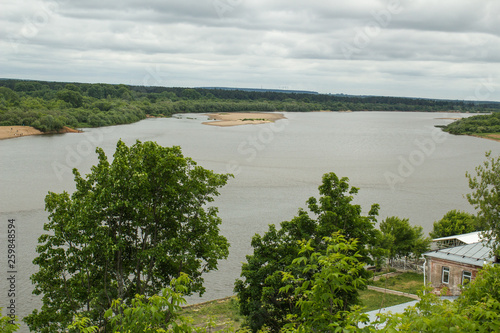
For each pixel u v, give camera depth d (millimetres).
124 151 29203
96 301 26844
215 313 40000
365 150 140625
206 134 163500
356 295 26484
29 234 55625
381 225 61062
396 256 60281
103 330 26797
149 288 30516
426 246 58406
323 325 10844
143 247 29609
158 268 30484
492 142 167375
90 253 28266
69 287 29047
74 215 28766
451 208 76688
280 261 29484
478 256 40344
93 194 28578
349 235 30469
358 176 99250
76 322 12250
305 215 31891
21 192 74375
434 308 11078
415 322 9555
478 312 10305
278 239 31578
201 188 30391
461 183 95250
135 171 27609
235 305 41969
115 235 29109
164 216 29703
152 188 29312
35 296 41781
